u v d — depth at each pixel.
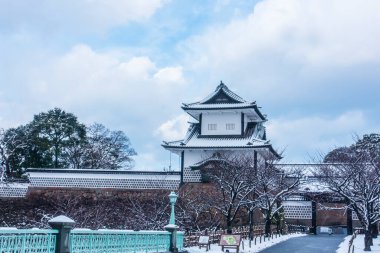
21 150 67.25
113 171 51.91
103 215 42.97
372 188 29.38
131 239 18.81
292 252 28.69
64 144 74.12
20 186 51.88
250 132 57.34
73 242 15.12
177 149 54.28
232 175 41.31
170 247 22.44
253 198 43.28
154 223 38.62
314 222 51.66
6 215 47.28
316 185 46.31
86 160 77.62
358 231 48.19
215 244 32.31
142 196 48.16
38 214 44.91
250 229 36.91
